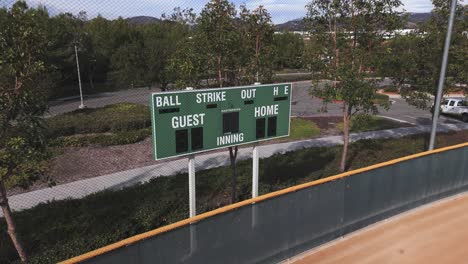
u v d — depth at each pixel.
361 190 7.24
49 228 7.41
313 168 11.43
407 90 13.30
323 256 6.43
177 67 7.95
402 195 8.08
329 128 19.41
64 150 13.73
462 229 7.45
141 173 11.79
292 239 6.33
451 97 26.08
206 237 5.24
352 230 7.25
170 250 4.90
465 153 9.25
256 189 7.20
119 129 16.34
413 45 12.84
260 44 8.50
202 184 9.88
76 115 18.58
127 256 4.51
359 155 12.97
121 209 8.16
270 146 15.23
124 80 26.39
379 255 6.47
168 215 7.88
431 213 8.18
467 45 12.49
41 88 5.74
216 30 7.62
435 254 6.52
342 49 10.18
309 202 6.45
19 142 5.09
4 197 5.84
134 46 25.11
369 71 10.25
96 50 34.22
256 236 5.83
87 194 9.91
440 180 8.84
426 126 20.41
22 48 5.16
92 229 7.28
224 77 8.18
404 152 13.41
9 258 6.57
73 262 4.10
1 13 5.15
